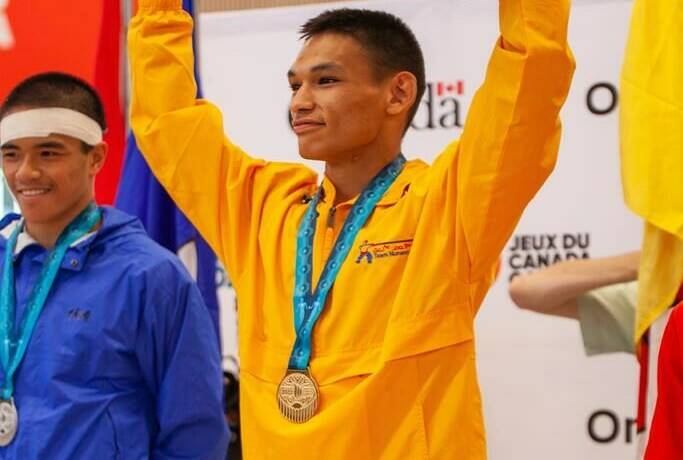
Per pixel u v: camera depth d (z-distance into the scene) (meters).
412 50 4.71
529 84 4.04
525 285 7.46
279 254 4.59
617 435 7.38
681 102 5.68
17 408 5.25
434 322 4.20
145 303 5.35
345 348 4.22
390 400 4.14
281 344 4.40
